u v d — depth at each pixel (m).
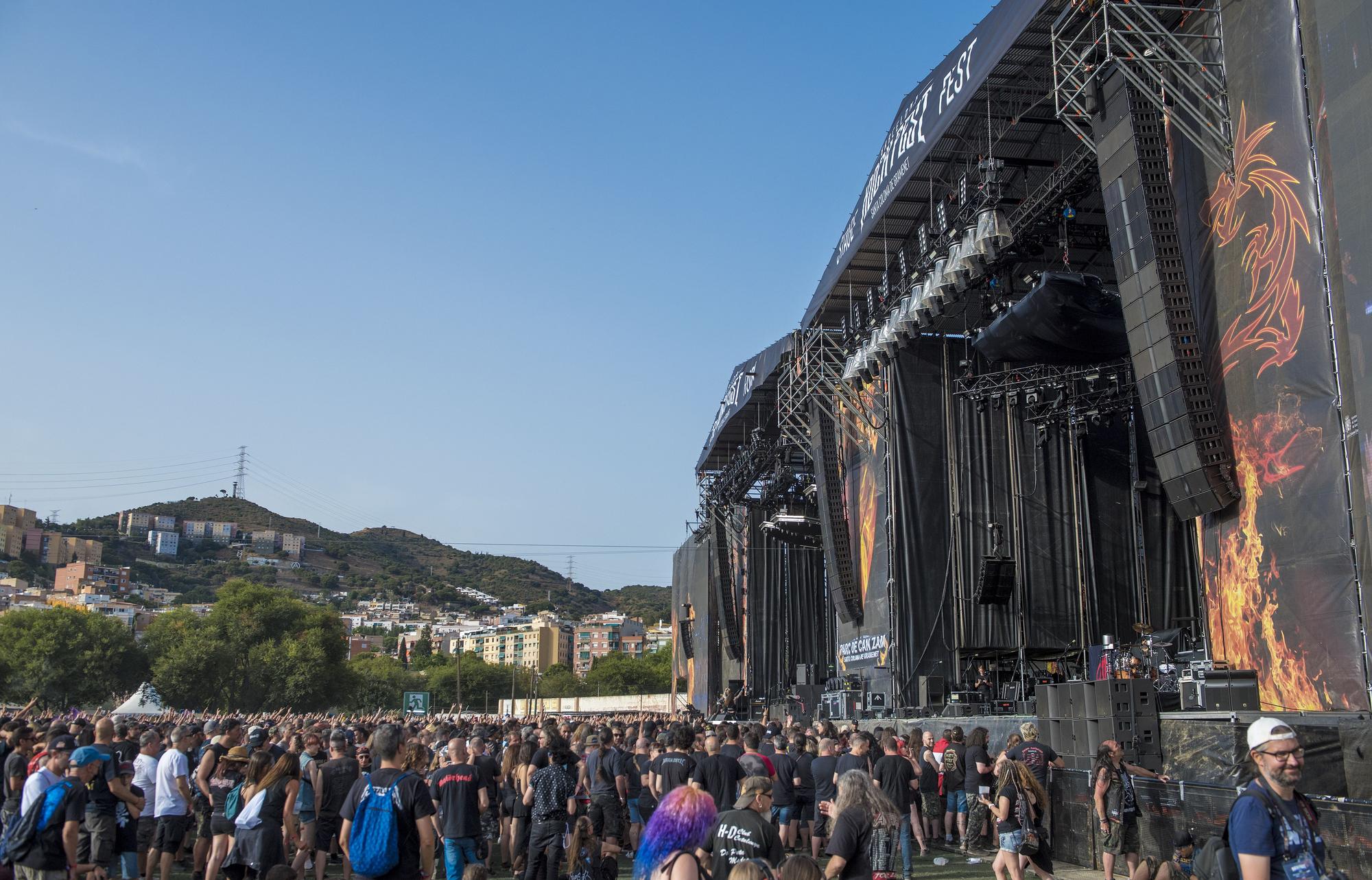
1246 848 5.08
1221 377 19.17
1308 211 17.22
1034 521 34.41
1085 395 32.78
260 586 103.88
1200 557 20.16
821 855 14.70
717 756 11.86
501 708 149.62
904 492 34.69
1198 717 15.15
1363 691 15.83
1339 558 16.36
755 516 57.25
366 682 128.38
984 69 25.98
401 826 8.26
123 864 11.70
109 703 93.50
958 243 29.03
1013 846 11.45
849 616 38.56
